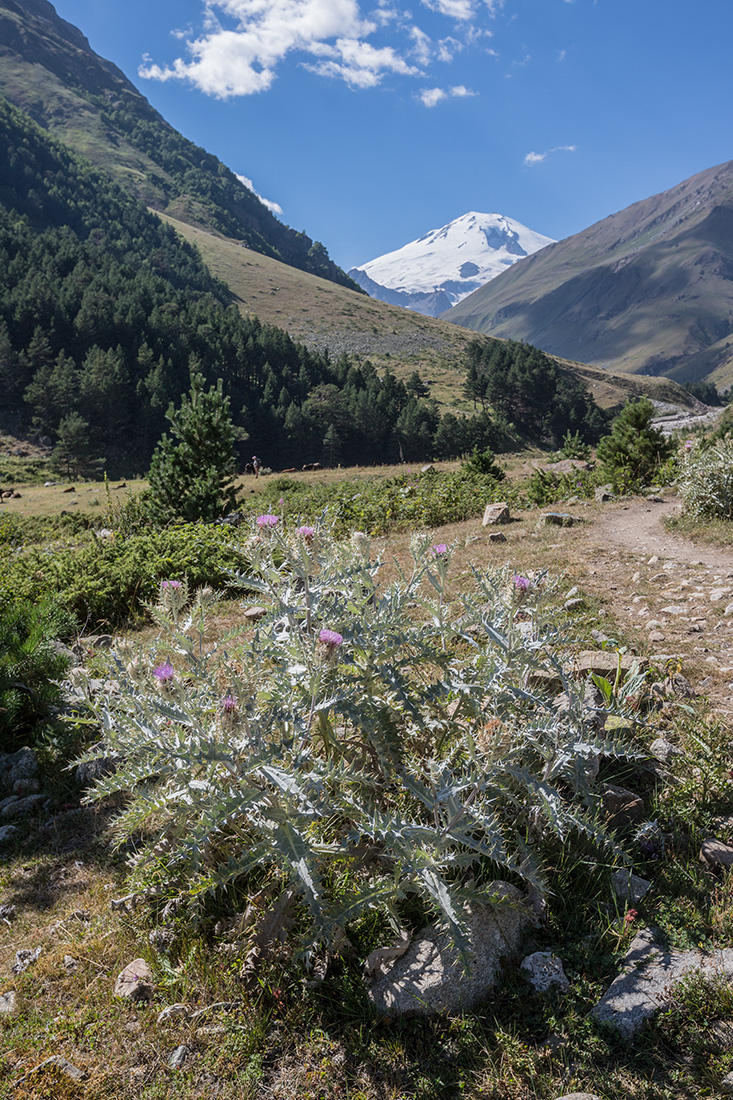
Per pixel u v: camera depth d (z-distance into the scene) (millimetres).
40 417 99688
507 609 3184
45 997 2875
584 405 136875
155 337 119438
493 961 2766
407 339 190250
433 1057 2482
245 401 109188
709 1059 2365
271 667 3447
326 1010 2686
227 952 2926
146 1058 2545
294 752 2764
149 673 3193
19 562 10516
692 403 186375
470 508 16969
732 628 6449
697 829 3512
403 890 2754
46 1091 2410
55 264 141500
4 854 4000
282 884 3027
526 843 3195
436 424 114000
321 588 3322
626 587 8172
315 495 23922
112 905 3389
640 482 18219
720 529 11211
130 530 16609
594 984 2721
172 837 3361
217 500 16922
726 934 2854
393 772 3066
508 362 144000
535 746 3076
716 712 4727
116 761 4527
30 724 5406
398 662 3365
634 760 4051
